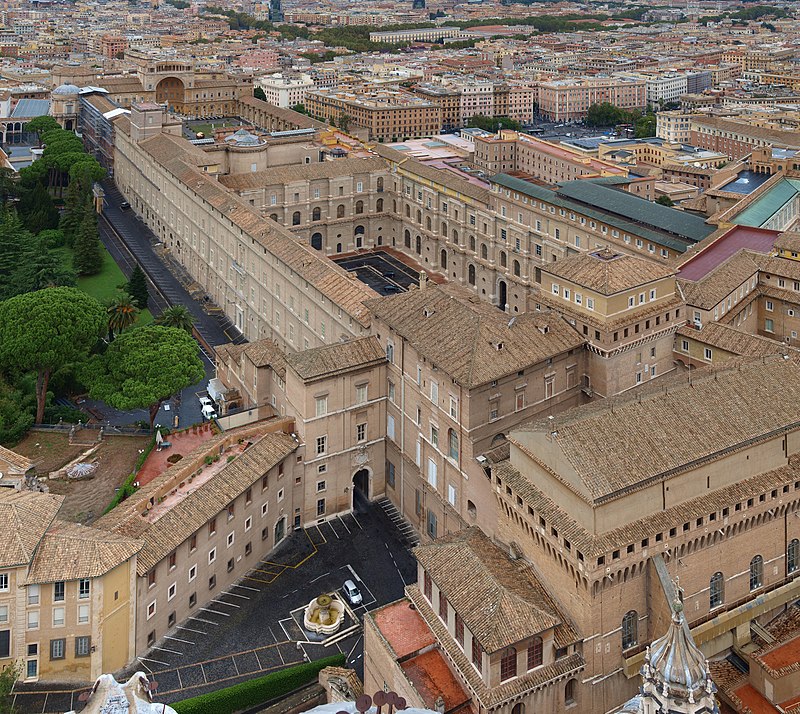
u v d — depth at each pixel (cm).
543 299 18512
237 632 15750
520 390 16825
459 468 16725
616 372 17525
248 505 17000
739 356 17150
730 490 13662
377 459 19312
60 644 14138
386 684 13850
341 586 16912
